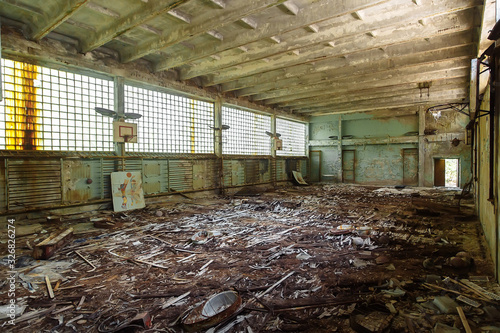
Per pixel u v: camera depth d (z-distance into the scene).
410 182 17.00
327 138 19.73
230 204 10.43
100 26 7.14
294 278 3.84
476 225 6.67
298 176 18.81
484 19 3.67
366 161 18.47
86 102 8.42
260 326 2.75
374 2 5.34
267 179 16.50
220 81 11.38
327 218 7.80
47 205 7.49
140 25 7.08
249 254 4.85
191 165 11.73
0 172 6.68
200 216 8.16
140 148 9.95
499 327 2.58
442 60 8.56
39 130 7.41
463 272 3.92
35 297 3.35
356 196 12.43
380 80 11.69
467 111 15.02
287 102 16.41
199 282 3.74
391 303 3.08
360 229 6.16
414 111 16.62
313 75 11.31
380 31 7.31
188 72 10.61
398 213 8.31
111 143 9.08
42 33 6.66
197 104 12.13
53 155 7.54
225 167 13.52
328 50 8.31
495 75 3.52
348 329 2.68
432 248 5.03
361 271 4.05
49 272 4.09
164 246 5.32
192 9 6.41
